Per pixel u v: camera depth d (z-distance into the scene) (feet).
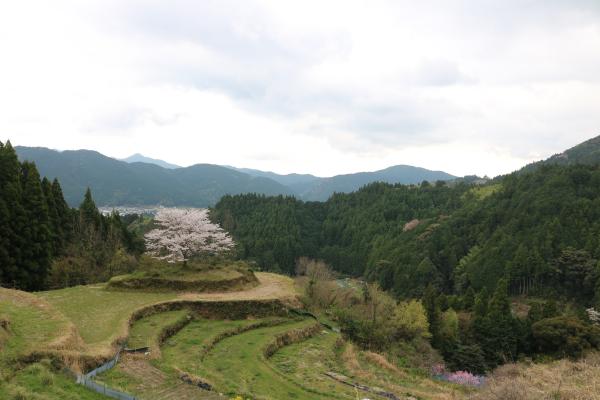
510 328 139.85
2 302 69.92
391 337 119.55
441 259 318.65
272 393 62.34
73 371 49.37
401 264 311.47
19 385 42.47
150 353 66.59
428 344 126.31
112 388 47.65
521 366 112.57
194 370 63.87
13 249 118.42
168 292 109.50
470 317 157.99
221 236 139.23
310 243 419.74
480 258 281.33
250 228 400.47
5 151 128.57
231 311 102.53
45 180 153.48
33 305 70.59
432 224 368.89
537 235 268.82
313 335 103.09
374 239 396.57
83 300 95.55
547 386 84.69
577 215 271.28
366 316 123.34
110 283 108.88
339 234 444.96
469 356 126.82
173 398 49.75
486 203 360.89
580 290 236.22
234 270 131.13
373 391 70.54
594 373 95.45
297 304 116.47
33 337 56.03
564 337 134.21
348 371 81.82
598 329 139.33
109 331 72.33
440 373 108.68
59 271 131.44
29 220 125.59
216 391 54.85
